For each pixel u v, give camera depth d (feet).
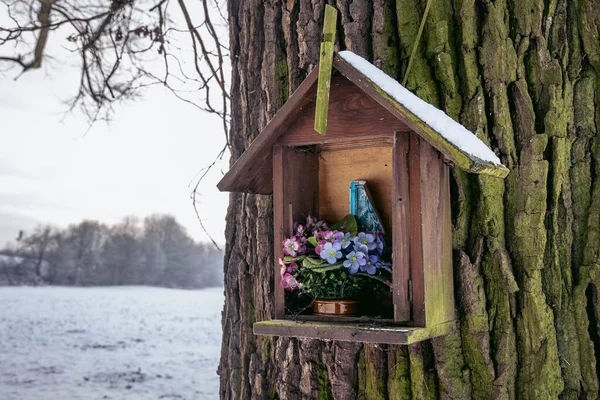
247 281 9.02
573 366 7.17
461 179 7.18
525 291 7.06
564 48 7.59
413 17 7.57
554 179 7.23
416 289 6.25
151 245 116.06
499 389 6.88
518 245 7.13
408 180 6.37
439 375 7.05
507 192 7.27
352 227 7.06
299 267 6.98
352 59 6.53
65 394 27.55
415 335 5.89
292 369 8.05
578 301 7.26
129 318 55.93
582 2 7.67
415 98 6.48
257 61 9.04
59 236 115.24
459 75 7.42
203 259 113.80
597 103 7.59
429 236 6.39
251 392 8.71
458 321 7.10
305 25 8.20
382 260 6.87
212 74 13.67
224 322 9.51
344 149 7.50
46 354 37.40
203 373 32.04
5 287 97.76
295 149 7.27
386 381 7.40
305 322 6.68
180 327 49.98
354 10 7.83
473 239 7.17
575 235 7.47
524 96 7.32
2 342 41.29
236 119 9.60
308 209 7.42
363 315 6.89
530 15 7.47
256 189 7.67
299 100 6.68
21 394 27.50
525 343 7.03
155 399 26.76
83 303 72.28
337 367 7.61
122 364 34.37
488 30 7.41
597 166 7.50
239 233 9.27
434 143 6.01
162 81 14.34
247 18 9.21
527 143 7.25
